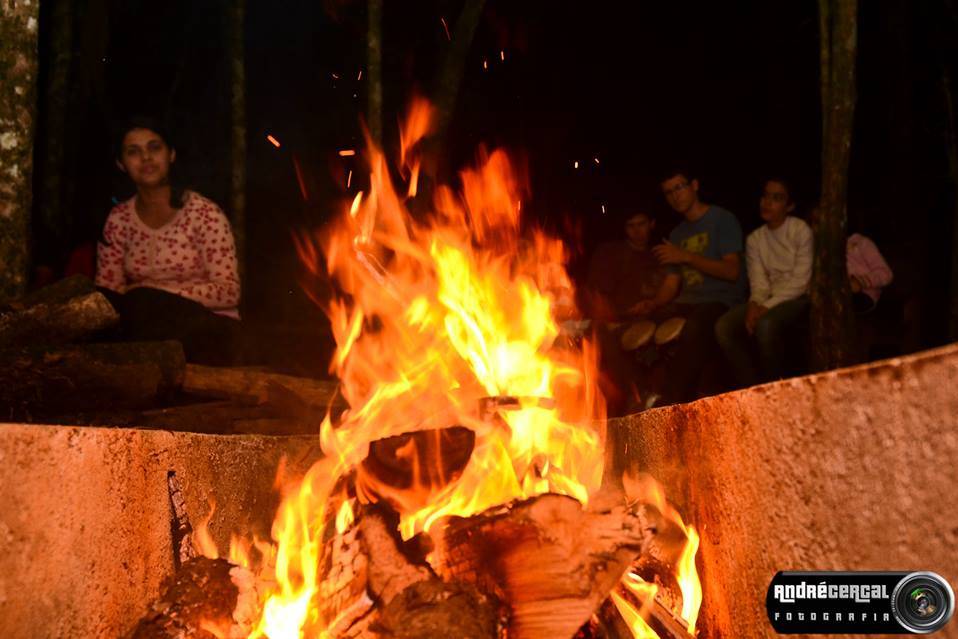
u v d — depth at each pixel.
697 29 10.27
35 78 3.52
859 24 8.55
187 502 2.47
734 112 10.12
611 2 10.59
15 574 1.51
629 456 2.83
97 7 6.89
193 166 9.25
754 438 1.76
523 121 10.73
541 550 1.87
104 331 3.31
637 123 10.66
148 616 1.93
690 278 5.93
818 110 9.48
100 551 1.85
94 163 7.12
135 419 2.97
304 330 6.24
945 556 1.17
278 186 9.52
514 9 10.57
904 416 1.25
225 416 3.43
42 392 2.81
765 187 5.46
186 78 9.34
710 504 2.06
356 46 9.70
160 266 4.28
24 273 3.47
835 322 5.12
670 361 5.70
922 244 7.95
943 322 7.71
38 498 1.60
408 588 1.92
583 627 2.16
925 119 8.16
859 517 1.37
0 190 3.42
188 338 3.76
